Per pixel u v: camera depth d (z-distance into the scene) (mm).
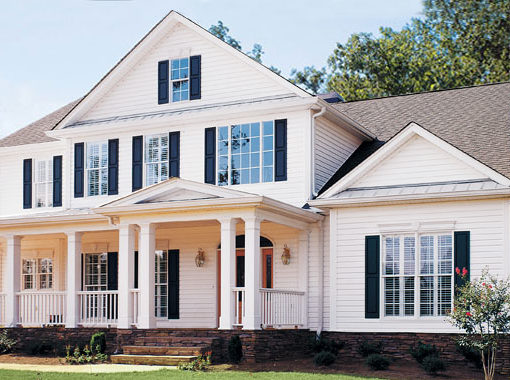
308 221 22938
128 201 22203
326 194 21891
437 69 46688
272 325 21141
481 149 22469
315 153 23641
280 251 23625
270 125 24031
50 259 28406
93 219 23953
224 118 24719
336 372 18438
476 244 19859
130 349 21094
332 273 21594
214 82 25359
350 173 21719
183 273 25438
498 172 19891
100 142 26875
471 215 20016
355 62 48406
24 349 24484
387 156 21516
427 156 21016
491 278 18094
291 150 23594
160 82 26203
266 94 24422
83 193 26875
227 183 24438
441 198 20172
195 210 21281
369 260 21109
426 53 47875
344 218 21656
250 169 24141
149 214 22109
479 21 47406
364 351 20453
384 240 21109
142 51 26406
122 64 26562
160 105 26109
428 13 49625
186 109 25656
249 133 24328
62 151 28156
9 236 25469
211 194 21234
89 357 21344
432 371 18078
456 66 46844
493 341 17375
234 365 19453
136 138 26109
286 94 24047
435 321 20047
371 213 21297
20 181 29219
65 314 26094
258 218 20656
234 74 25031
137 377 17391
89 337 23438
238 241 24859
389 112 28141
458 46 48500
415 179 21109
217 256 25031
